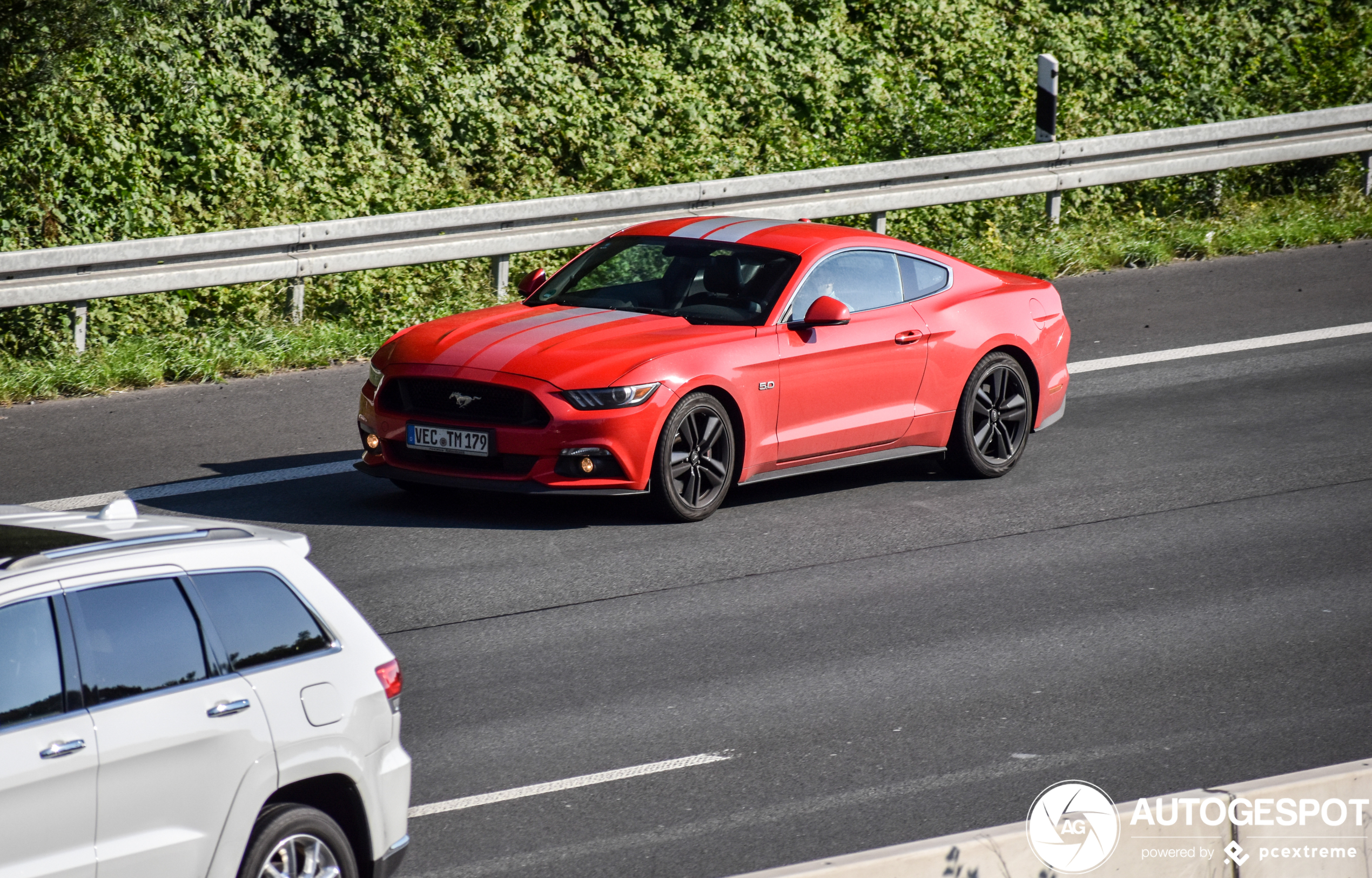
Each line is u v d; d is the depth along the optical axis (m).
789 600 15.76
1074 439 22.61
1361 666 14.21
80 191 32.44
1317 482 20.39
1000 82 44.62
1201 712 13.09
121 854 7.74
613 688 13.38
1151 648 14.60
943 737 12.48
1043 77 36.19
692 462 18.06
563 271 20.45
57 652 7.79
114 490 19.14
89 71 33.88
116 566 8.18
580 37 41.38
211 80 35.31
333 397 24.03
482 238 29.02
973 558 17.30
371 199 34.94
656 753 12.06
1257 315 29.72
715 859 10.33
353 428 22.39
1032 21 48.28
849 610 15.52
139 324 28.48
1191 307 30.41
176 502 18.70
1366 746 12.45
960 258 33.19
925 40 46.06
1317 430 22.84
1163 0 51.22
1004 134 40.00
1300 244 35.41
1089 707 13.15
